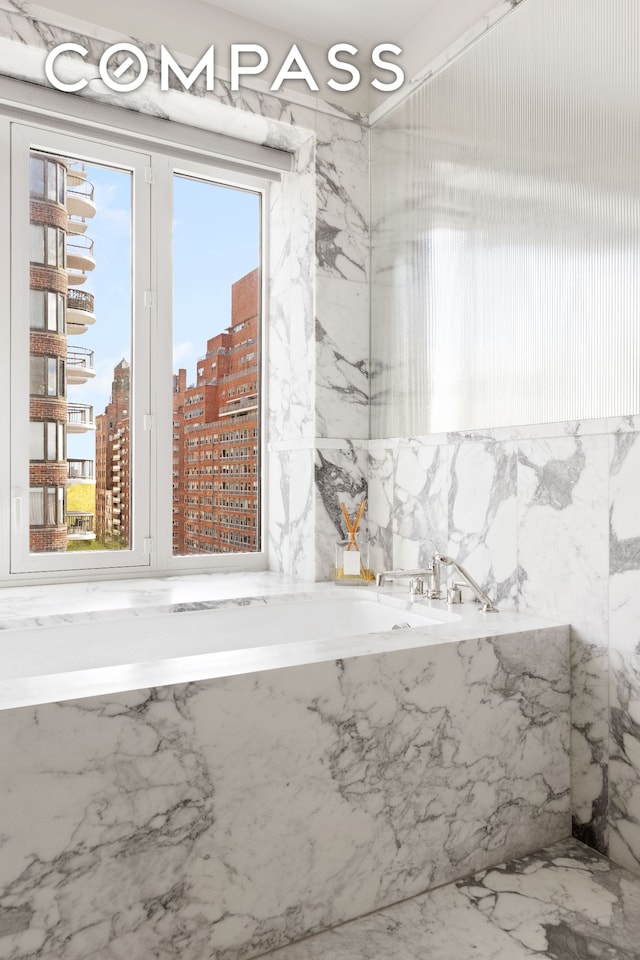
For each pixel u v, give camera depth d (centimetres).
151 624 196
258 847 131
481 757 160
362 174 255
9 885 108
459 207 211
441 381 218
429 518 223
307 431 248
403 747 148
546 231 179
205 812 125
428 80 225
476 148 204
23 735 108
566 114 174
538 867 162
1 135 219
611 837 165
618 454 161
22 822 109
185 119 237
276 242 270
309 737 136
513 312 190
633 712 159
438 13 222
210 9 224
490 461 198
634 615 158
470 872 159
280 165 258
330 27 236
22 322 225
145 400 247
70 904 113
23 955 109
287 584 237
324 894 138
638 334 154
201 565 261
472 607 196
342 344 250
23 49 197
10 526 224
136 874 118
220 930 127
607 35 163
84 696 114
